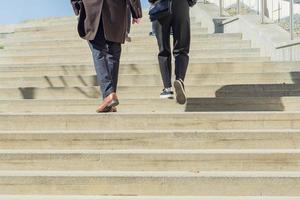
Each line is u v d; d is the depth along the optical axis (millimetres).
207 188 3713
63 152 4148
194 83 6539
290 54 7297
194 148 4398
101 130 4734
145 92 6004
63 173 3910
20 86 6891
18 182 3801
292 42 7172
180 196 3699
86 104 5512
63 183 3785
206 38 8656
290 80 6449
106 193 3764
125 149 4406
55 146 4453
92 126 4809
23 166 4133
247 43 8570
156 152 4133
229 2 11406
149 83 6492
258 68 6867
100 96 6078
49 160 4129
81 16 5102
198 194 3715
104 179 3766
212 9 10812
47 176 3797
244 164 4051
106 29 4984
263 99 5328
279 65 6871
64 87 6125
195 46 8523
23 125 4852
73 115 4824
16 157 4137
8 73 7625
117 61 5121
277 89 5949
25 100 5562
